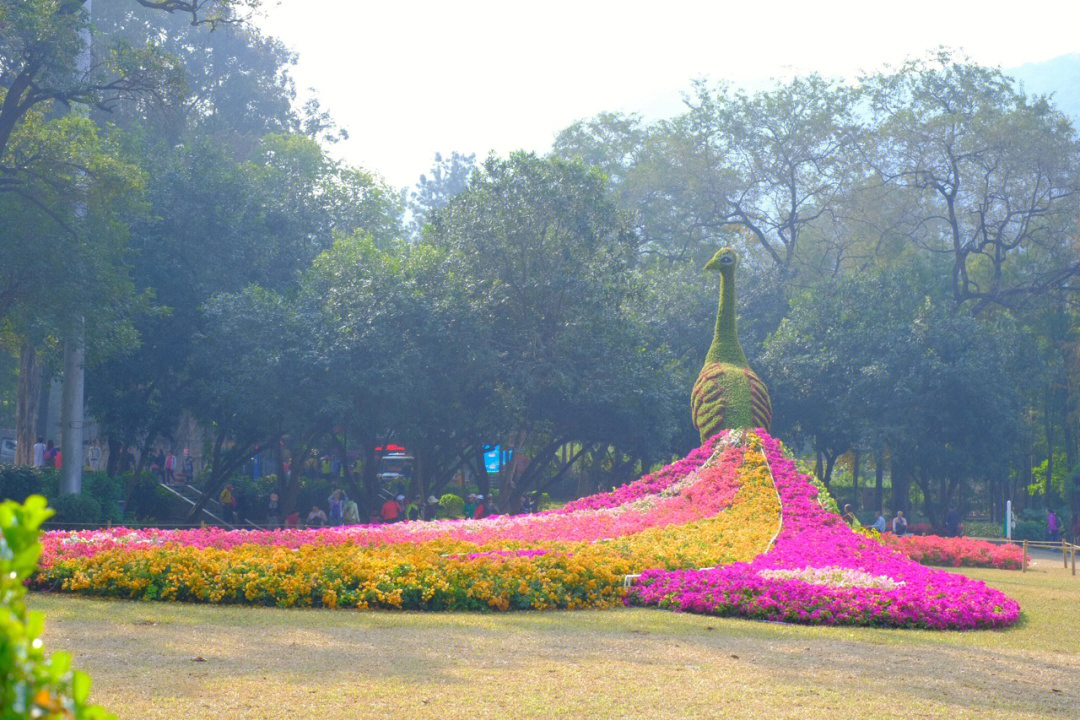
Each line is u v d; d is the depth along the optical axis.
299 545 14.45
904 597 11.62
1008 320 39.62
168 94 21.08
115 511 23.45
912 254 44.28
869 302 38.38
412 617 10.57
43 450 29.98
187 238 27.92
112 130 27.81
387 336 26.05
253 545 13.31
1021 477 48.34
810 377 36.66
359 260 27.52
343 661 7.94
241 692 6.71
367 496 29.30
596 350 28.12
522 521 20.03
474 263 28.11
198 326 28.03
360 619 10.27
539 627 10.14
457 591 11.42
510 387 27.72
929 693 7.59
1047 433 44.75
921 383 35.47
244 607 10.88
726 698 7.09
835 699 7.21
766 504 18.45
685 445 37.50
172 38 43.84
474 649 8.70
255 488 32.81
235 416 27.86
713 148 45.91
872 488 49.88
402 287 26.58
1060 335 44.44
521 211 27.55
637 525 18.30
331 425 28.34
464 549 14.41
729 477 20.27
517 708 6.56
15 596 2.26
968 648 9.95
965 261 45.19
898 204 43.09
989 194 41.94
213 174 28.47
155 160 28.83
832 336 36.75
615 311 28.83
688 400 35.47
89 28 19.53
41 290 21.44
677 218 46.22
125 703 6.29
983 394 35.59
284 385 25.92
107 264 22.23
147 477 29.31
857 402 36.56
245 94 45.06
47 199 21.30
